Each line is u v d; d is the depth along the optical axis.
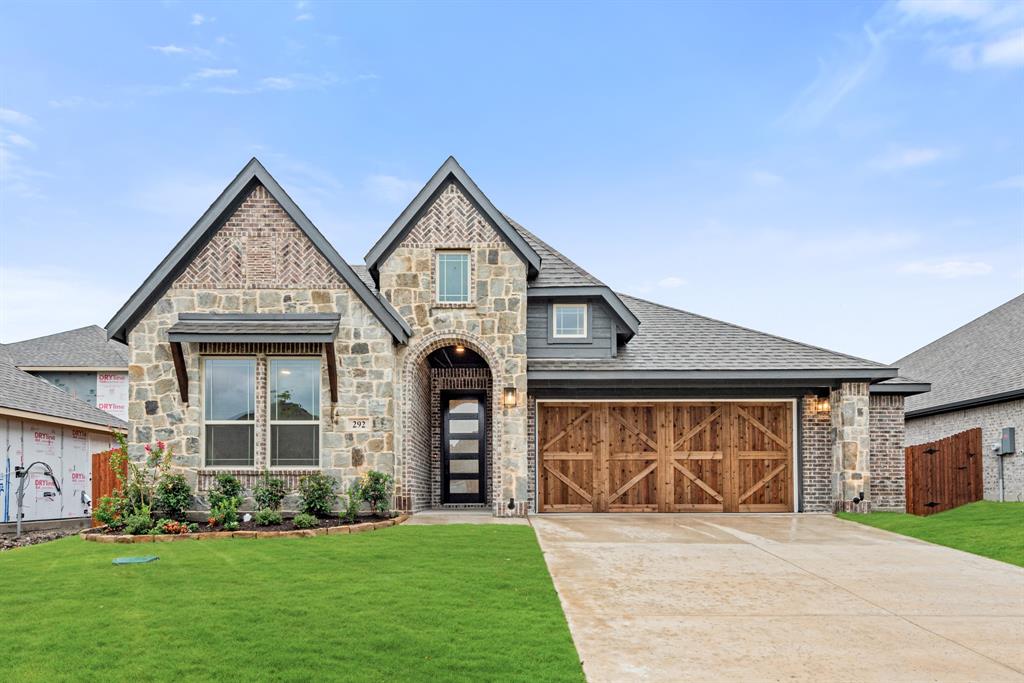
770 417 17.17
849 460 16.28
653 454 17.08
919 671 6.67
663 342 17.89
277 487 14.37
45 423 18.45
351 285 15.06
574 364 16.56
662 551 11.68
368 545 11.63
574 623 7.96
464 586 9.15
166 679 6.23
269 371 15.04
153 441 14.66
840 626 7.96
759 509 16.95
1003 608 8.68
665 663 6.81
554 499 16.97
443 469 18.72
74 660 6.61
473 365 18.80
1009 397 19.38
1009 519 14.11
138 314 15.00
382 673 6.38
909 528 13.84
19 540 15.59
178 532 12.83
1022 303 25.86
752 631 7.77
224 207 15.09
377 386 14.91
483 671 6.46
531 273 16.61
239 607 8.16
